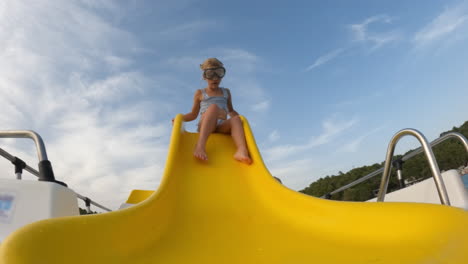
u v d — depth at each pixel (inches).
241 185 86.7
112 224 47.5
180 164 92.0
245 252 50.5
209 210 72.8
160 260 48.1
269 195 79.7
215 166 94.2
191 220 66.7
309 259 46.0
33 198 58.7
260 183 86.0
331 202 62.9
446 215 45.1
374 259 43.8
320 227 60.2
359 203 59.1
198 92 137.3
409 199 104.0
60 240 38.8
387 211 53.6
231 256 49.1
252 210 74.9
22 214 57.9
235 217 69.9
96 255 42.7
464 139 75.3
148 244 53.6
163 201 66.2
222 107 133.3
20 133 67.1
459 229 40.0
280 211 72.4
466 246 35.0
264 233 60.1
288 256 47.8
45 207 57.8
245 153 98.2
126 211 51.7
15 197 59.4
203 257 49.0
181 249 52.6
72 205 64.9
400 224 50.1
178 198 76.0
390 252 45.1
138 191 149.8
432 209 48.2
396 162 112.2
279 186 78.5
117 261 44.9
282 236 58.1
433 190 91.3
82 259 40.4
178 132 100.7
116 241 47.2
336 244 52.4
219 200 78.1
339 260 44.8
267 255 48.7
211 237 58.1
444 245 38.6
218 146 106.3
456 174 84.9
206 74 129.7
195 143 106.8
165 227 61.9
